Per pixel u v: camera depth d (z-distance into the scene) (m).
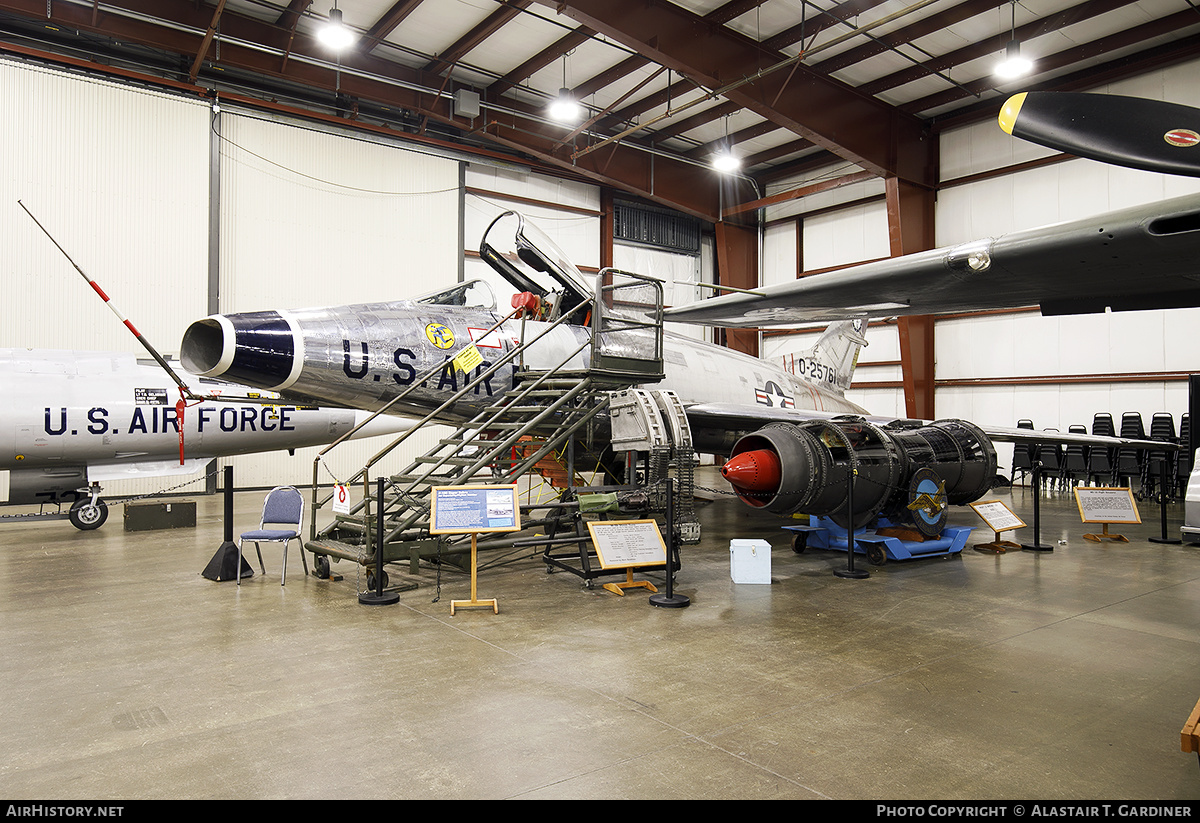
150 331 14.28
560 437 6.75
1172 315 15.68
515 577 6.64
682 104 18.17
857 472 7.10
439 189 17.95
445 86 16.58
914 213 18.33
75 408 9.46
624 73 16.47
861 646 4.51
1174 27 14.09
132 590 6.04
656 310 7.11
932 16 14.02
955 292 5.29
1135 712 3.46
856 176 18.86
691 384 10.23
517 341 7.84
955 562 7.49
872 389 21.12
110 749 3.00
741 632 4.81
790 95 15.38
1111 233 3.82
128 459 10.20
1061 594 5.98
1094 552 8.19
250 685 3.76
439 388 7.32
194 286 14.76
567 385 6.93
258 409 10.94
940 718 3.37
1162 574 6.86
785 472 6.74
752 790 2.65
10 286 13.09
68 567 7.07
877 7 13.72
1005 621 5.12
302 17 14.67
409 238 17.48
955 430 8.82
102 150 13.90
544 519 6.70
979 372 18.69
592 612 5.34
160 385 10.26
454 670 4.00
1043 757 2.96
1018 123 3.52
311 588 6.12
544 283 8.34
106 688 3.72
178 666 4.07
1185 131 3.14
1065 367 17.20
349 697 3.59
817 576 6.72
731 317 7.28
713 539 9.20
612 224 21.56
